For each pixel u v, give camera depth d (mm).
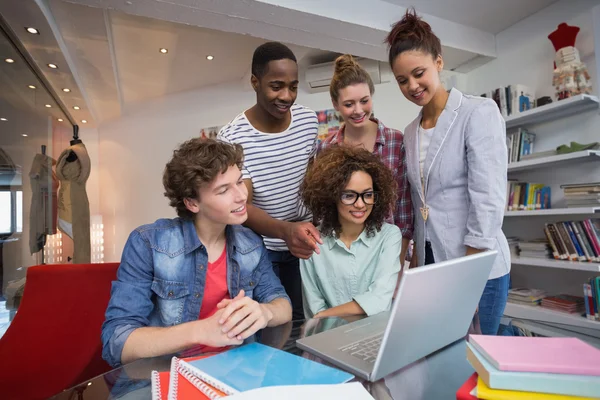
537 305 2586
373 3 2553
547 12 2754
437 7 2705
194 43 3234
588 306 2256
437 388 565
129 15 2762
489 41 3113
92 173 4801
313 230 1103
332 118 3686
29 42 2740
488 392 454
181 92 4434
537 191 2678
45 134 3355
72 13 2543
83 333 1269
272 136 1478
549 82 2760
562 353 486
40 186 3158
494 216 1146
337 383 543
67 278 1300
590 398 425
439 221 1320
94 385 636
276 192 1527
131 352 767
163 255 987
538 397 437
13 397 1152
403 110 3510
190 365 621
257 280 1127
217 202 934
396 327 551
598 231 2299
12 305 2537
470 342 555
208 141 971
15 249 2727
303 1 2299
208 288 1059
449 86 3219
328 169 1132
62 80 3395
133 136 4664
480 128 1176
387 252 1152
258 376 572
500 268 1180
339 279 1174
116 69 3686
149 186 4582
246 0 2146
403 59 1182
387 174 1182
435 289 587
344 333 796
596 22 2453
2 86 2533
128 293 924
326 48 2850
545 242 2576
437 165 1290
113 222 4746
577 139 2578
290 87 1373
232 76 4074
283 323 940
